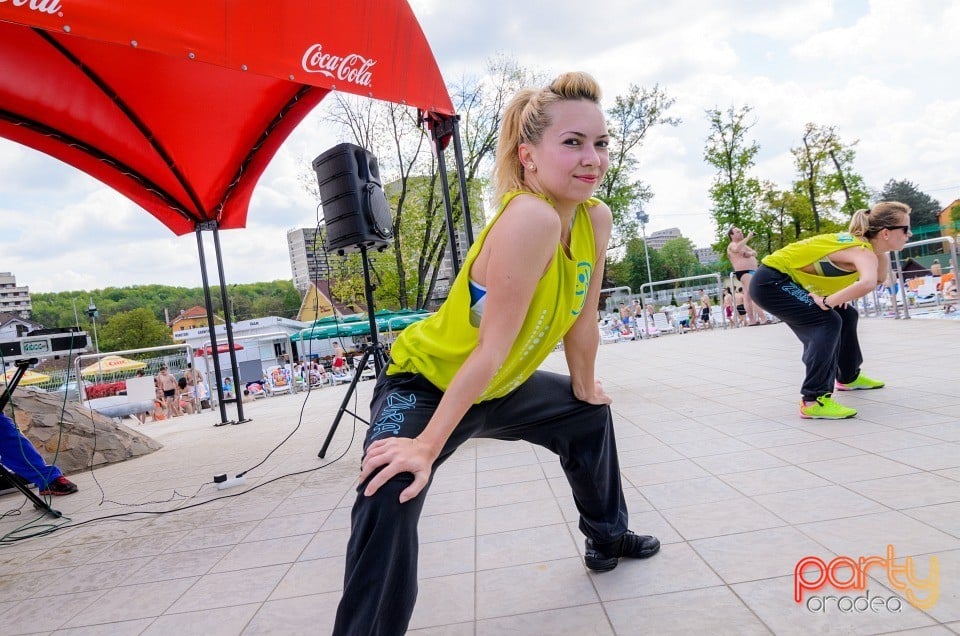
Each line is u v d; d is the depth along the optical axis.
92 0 2.53
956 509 1.93
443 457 1.43
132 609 2.11
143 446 5.95
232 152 6.23
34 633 2.02
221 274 7.46
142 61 4.75
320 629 1.74
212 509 3.42
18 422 5.20
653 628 1.48
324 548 2.48
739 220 27.33
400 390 1.44
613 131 25.44
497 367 1.25
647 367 7.15
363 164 4.02
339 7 3.41
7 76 4.48
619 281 44.72
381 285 21.33
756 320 11.82
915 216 45.44
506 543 2.21
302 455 4.68
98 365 10.00
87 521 3.53
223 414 7.61
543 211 1.24
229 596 2.10
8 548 3.18
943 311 8.77
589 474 1.76
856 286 3.19
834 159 27.70
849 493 2.21
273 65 3.19
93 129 5.34
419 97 4.00
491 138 21.09
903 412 3.30
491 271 1.25
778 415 3.68
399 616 1.22
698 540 1.98
